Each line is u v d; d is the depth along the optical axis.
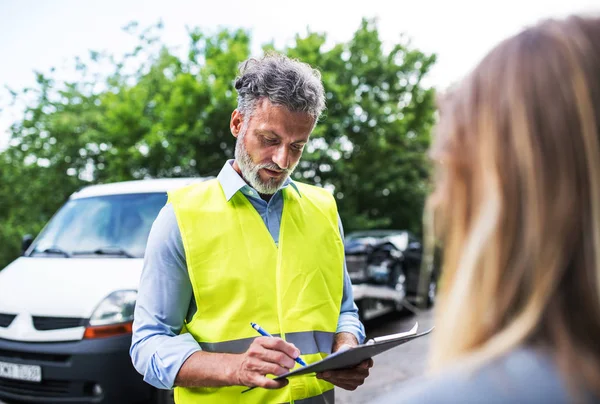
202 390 1.46
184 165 10.23
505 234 0.54
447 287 0.61
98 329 3.00
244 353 1.33
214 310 1.46
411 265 7.04
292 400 1.46
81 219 3.99
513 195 0.54
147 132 11.25
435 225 0.63
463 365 0.52
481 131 0.58
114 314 3.06
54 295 3.18
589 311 0.50
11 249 11.47
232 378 1.29
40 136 13.17
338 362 1.14
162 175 10.72
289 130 1.53
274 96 1.51
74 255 3.68
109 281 3.24
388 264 6.39
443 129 0.63
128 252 3.61
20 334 3.06
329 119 11.34
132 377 3.02
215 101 10.08
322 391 1.55
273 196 1.66
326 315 1.59
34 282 3.34
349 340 1.65
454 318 0.56
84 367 2.94
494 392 0.48
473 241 0.56
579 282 0.51
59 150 12.90
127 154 11.09
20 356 3.08
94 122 13.28
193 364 1.35
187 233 1.47
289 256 1.57
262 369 1.25
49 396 3.02
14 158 13.09
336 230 1.76
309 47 12.05
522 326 0.51
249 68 1.61
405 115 13.92
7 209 12.89
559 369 0.48
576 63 0.54
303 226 1.66
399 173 13.56
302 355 1.48
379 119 12.92
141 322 1.45
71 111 13.64
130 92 11.97
